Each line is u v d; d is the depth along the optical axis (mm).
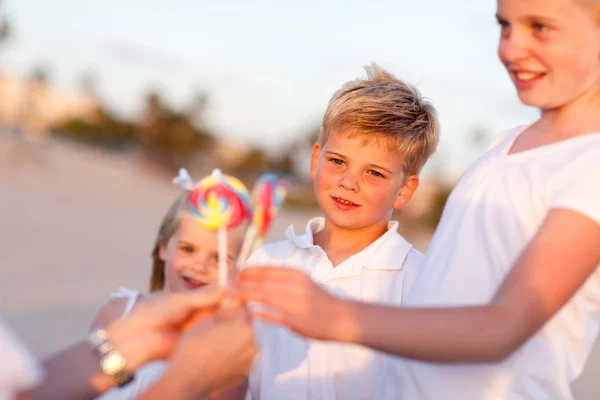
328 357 2191
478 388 1550
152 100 30734
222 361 1428
